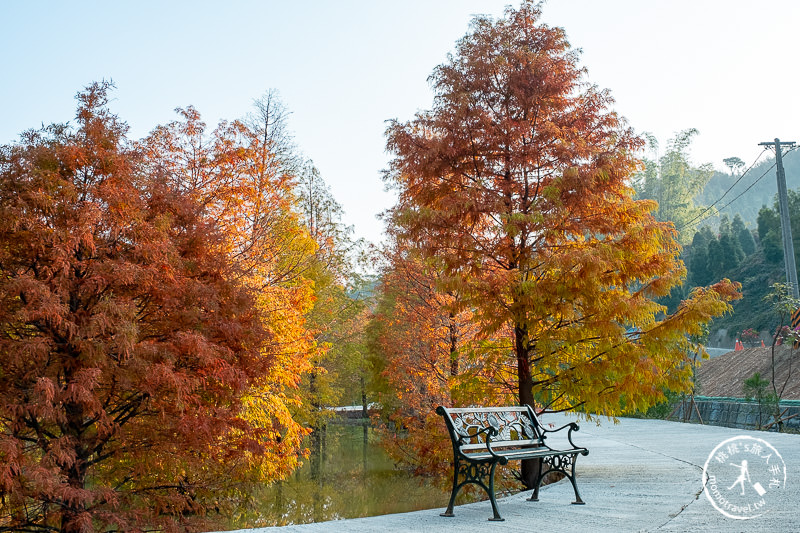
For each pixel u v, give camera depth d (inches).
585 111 504.1
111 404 471.5
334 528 272.5
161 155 615.8
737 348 1664.6
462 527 268.7
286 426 660.7
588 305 463.5
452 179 514.0
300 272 826.2
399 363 810.2
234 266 524.4
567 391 473.7
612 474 447.2
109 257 449.1
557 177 459.2
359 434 1504.7
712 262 2834.6
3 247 430.6
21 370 416.5
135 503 479.5
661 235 471.2
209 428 447.8
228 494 608.7
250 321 502.0
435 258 476.7
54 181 432.8
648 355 454.9
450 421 307.4
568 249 449.1
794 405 817.5
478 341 525.3
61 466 415.8
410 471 856.9
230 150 647.1
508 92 501.4
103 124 473.4
